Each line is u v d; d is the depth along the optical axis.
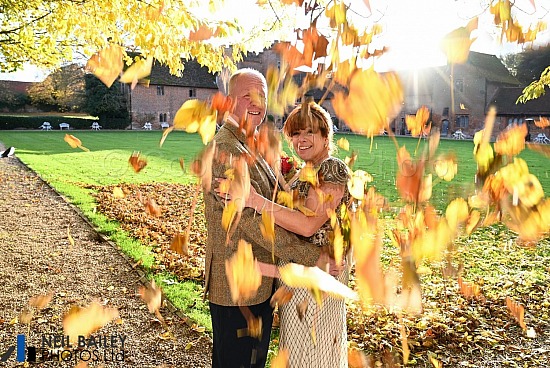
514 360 3.98
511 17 0.80
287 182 2.09
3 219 8.82
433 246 0.92
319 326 2.14
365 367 1.90
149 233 7.93
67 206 10.21
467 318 4.64
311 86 0.88
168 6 3.74
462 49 0.80
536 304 5.16
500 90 36.59
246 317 2.05
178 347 3.96
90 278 5.63
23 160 19.38
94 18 4.36
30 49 7.09
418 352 3.96
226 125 1.72
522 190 0.86
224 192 1.28
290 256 1.82
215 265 2.20
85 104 51.44
